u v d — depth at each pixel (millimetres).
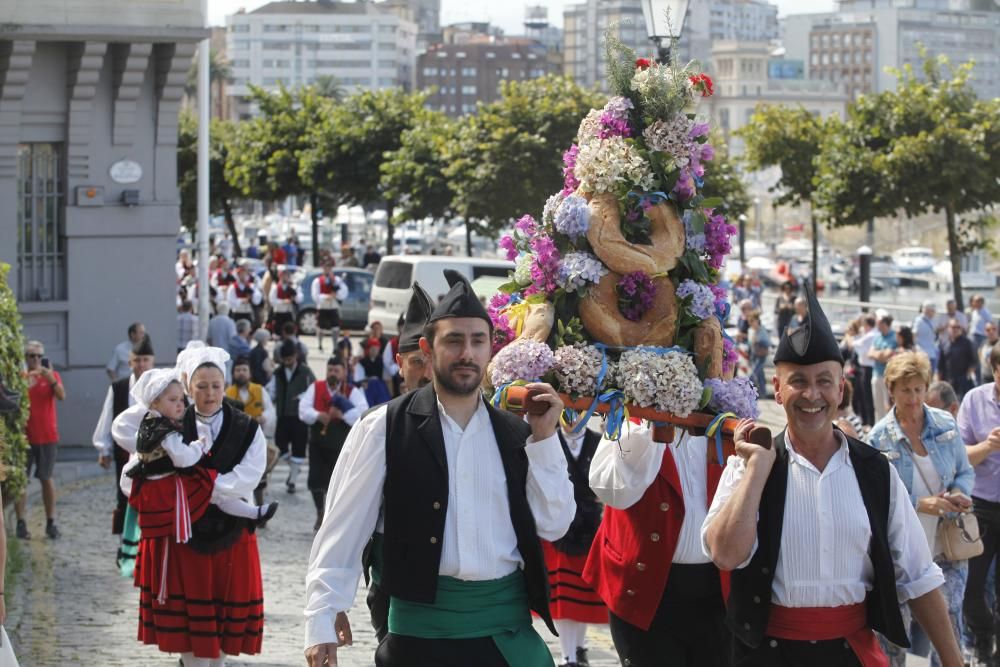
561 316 6164
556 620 8398
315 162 46875
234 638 7797
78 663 8617
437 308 5098
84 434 18656
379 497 5039
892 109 30406
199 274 24078
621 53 6547
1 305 11930
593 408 5883
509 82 38812
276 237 89438
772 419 22047
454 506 4992
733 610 5184
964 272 54094
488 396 5918
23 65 17672
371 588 5211
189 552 7719
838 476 5145
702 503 6371
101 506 14961
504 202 37656
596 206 6168
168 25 18094
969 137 29297
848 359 21656
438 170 41781
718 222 6273
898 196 29875
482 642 4980
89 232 18516
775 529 5105
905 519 5199
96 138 18484
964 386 22000
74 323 18531
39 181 18406
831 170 30953
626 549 6477
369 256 47750
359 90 48094
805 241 76375
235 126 62750
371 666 8781
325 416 13133
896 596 5102
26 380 12266
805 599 5102
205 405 7781
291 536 13617
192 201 61938
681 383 5793
